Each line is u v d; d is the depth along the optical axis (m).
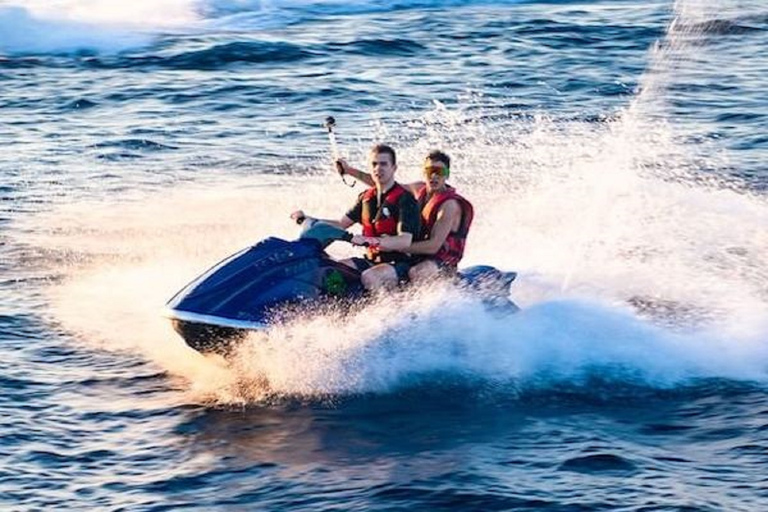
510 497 29.44
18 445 32.81
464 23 97.56
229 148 64.81
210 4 101.62
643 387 35.69
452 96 74.69
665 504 28.89
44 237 51.16
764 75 78.88
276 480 30.80
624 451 31.80
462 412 34.41
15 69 83.38
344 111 72.00
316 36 92.69
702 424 33.44
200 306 35.75
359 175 40.09
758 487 29.72
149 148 65.00
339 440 32.97
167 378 37.31
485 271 38.53
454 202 37.84
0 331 41.09
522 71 81.06
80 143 65.94
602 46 88.44
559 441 32.50
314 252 37.09
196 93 76.81
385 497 29.66
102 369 38.09
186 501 29.84
